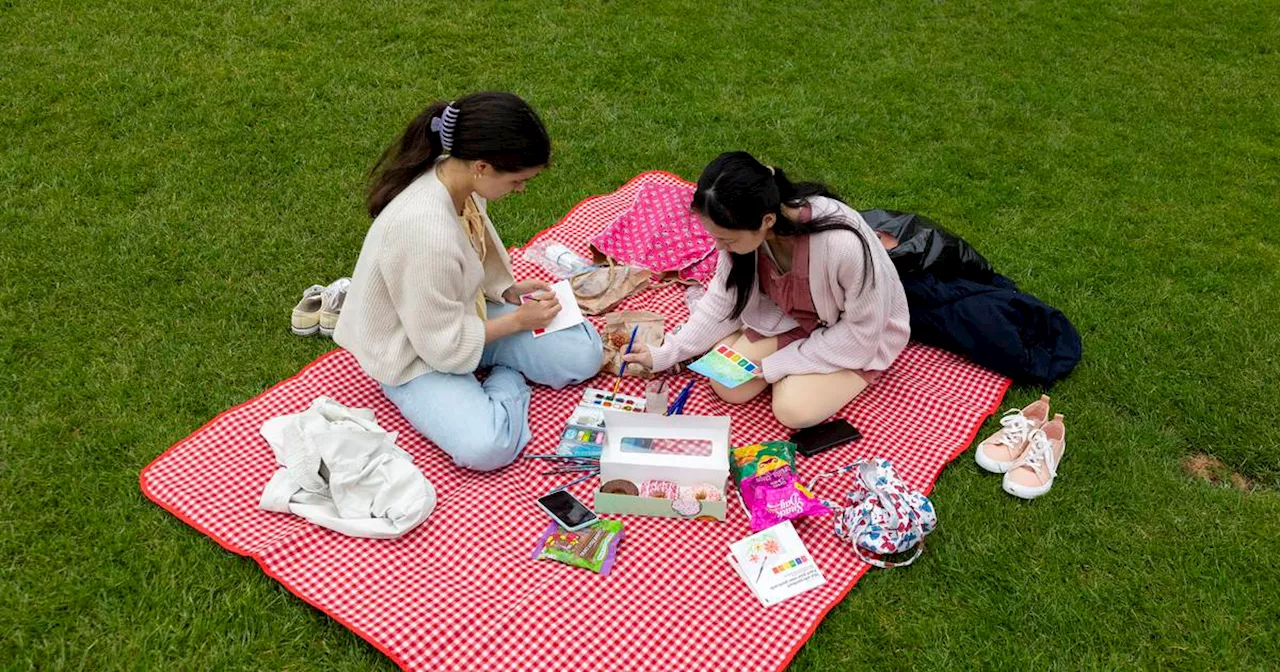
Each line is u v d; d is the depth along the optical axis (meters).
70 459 4.02
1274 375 4.64
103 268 4.98
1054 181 6.10
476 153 3.52
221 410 4.35
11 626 3.38
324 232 5.37
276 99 6.29
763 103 6.68
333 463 3.78
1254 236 5.64
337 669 3.36
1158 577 3.72
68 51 6.52
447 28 7.11
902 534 3.70
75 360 4.47
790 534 3.76
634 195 5.86
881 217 4.88
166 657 3.35
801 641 3.45
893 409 4.49
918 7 7.88
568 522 3.81
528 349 4.40
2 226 5.18
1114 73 7.20
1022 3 8.02
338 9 7.19
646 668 3.36
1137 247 5.54
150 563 3.64
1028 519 3.96
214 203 5.48
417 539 3.79
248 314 4.84
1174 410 4.49
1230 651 3.46
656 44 7.15
